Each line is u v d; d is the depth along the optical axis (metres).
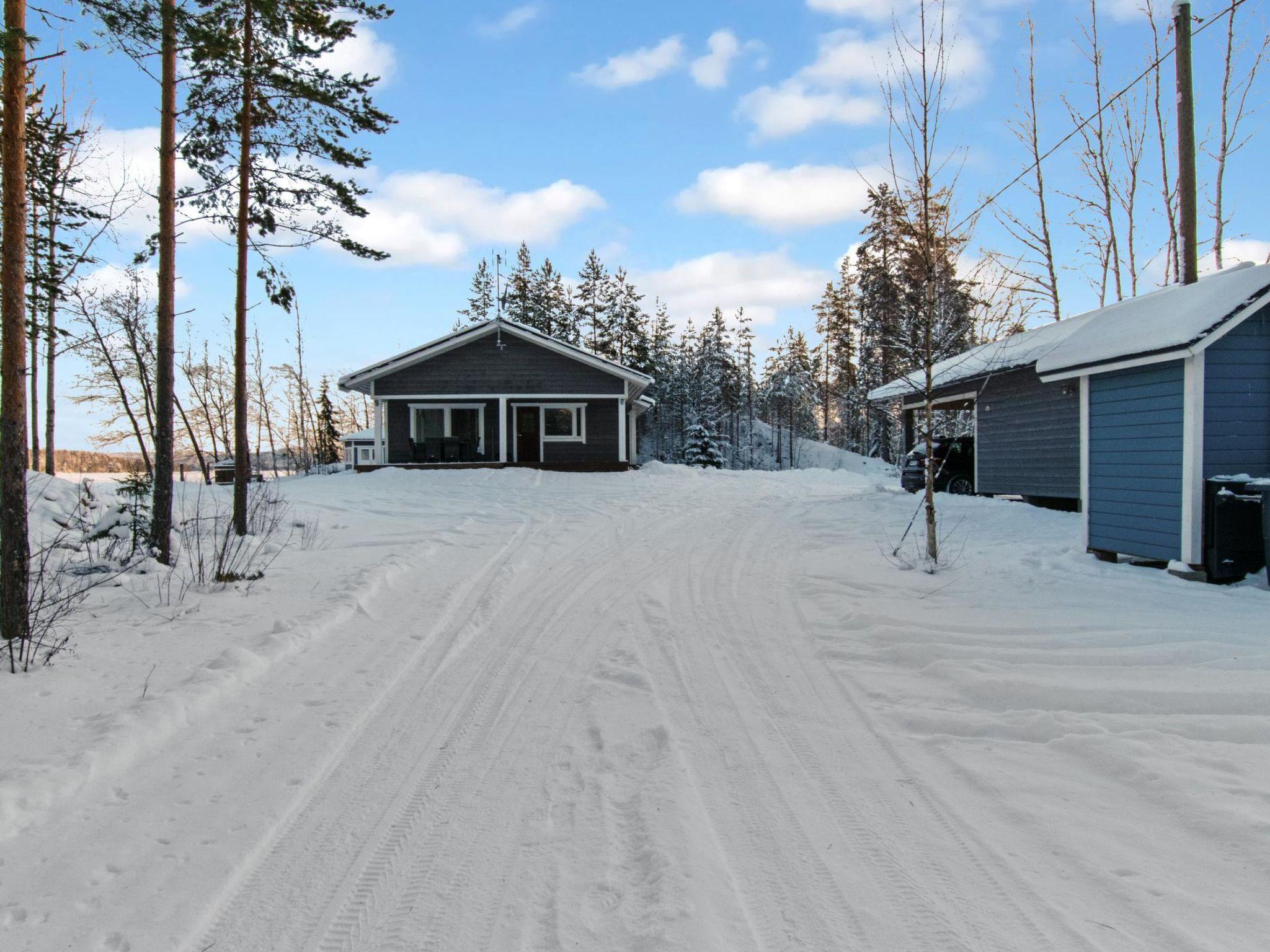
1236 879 2.63
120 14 6.97
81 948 2.41
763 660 5.41
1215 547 7.20
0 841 3.01
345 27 10.34
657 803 3.28
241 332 10.34
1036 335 14.48
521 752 3.92
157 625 6.14
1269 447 7.48
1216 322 7.11
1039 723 4.02
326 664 5.36
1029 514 11.97
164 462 8.52
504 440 23.06
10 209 5.21
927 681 4.89
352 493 16.48
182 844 3.04
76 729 3.97
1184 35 9.97
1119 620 5.88
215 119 10.07
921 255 9.40
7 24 5.29
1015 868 2.77
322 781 3.62
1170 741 3.70
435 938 2.46
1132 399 8.16
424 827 3.18
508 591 7.70
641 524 12.73
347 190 10.52
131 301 14.66
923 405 17.50
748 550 10.12
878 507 13.86
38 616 5.88
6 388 5.15
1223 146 16.75
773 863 2.85
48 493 9.51
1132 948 2.29
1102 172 19.45
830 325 50.47
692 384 54.00
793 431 54.69
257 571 8.17
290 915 2.61
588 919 2.52
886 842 2.98
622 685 4.90
